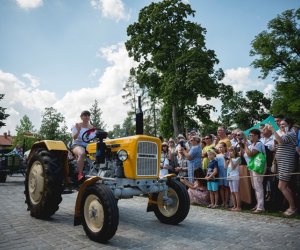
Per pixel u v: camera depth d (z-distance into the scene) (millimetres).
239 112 55625
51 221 5215
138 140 4820
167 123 31703
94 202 4172
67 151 5465
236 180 6633
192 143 7914
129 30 30188
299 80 35156
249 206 7004
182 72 27609
